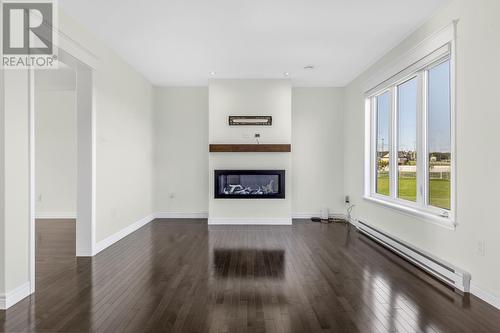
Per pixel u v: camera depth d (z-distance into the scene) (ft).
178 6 10.80
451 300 8.86
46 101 21.98
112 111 15.11
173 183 21.94
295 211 21.97
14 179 8.63
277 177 20.06
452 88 10.03
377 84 16.10
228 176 20.10
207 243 15.24
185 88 21.88
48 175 22.02
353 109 20.02
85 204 13.12
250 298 8.99
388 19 11.75
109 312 8.11
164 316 7.91
